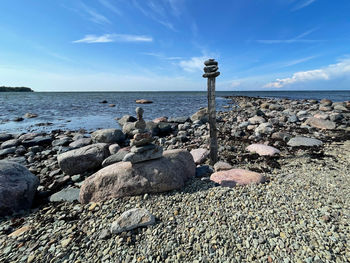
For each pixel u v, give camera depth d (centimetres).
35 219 380
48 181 569
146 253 273
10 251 297
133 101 4294
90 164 604
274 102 2828
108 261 266
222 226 306
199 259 257
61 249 292
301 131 986
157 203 380
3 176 413
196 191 414
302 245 261
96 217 359
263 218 316
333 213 318
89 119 1873
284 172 519
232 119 1497
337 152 652
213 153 586
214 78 534
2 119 1873
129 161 432
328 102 2122
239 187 421
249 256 254
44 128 1466
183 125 1287
